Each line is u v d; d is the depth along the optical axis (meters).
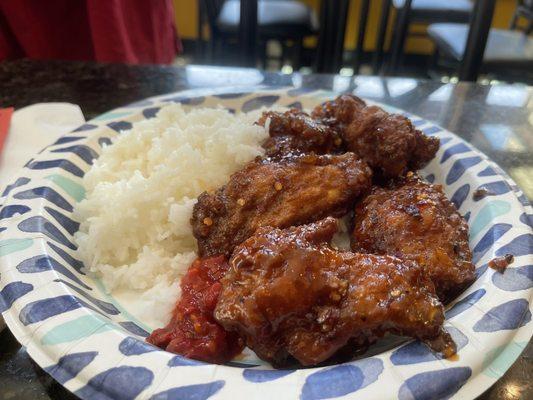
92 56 0.44
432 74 0.78
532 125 0.30
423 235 0.17
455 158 0.23
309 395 0.12
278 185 0.18
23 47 0.42
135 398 0.12
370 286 0.14
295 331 0.14
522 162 0.26
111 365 0.13
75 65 0.36
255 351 0.15
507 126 0.30
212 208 0.19
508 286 0.15
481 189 0.20
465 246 0.17
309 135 0.21
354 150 0.21
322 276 0.14
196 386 0.12
